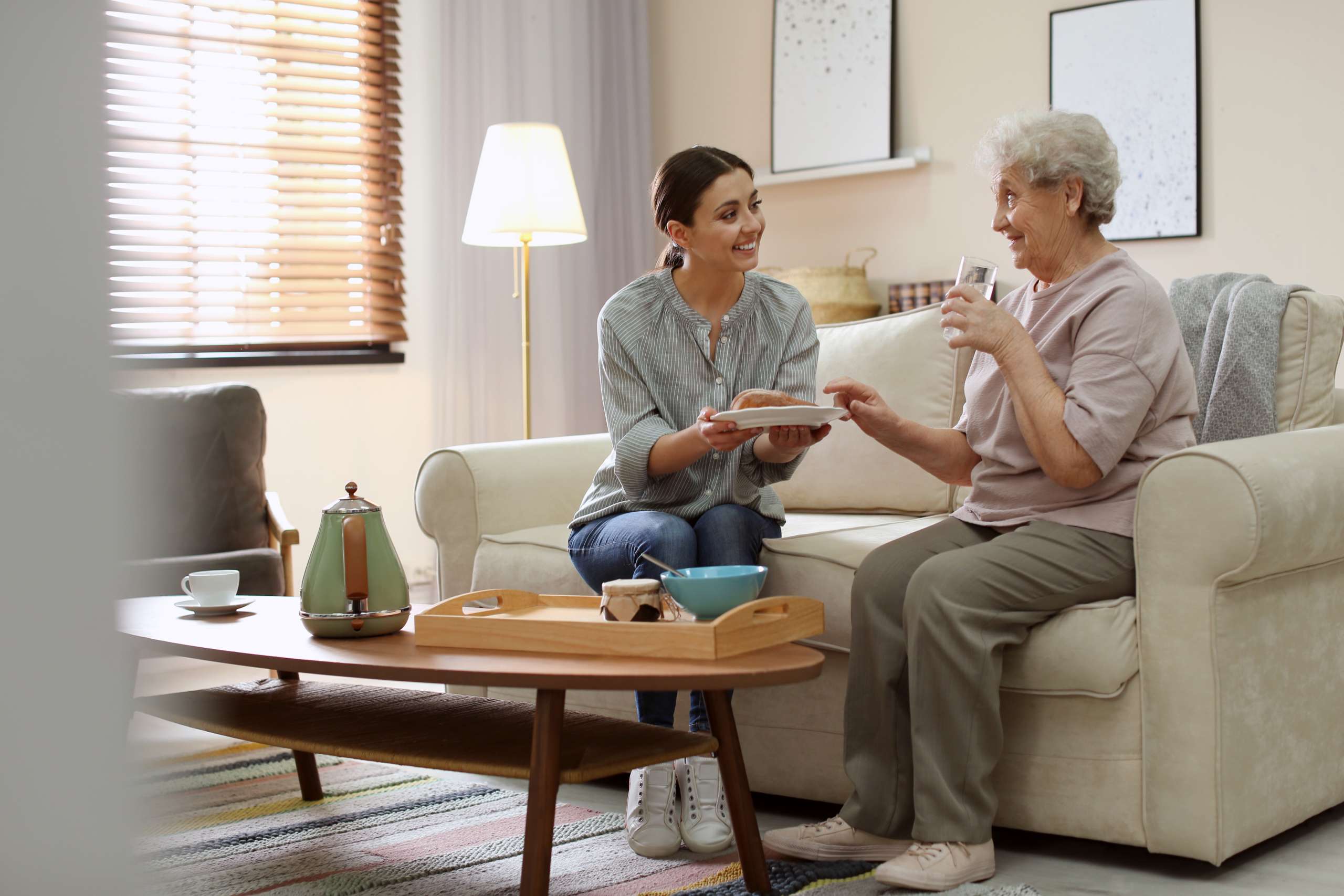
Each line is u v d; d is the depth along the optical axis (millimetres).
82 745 209
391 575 1731
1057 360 1802
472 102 4344
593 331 4664
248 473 3197
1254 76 3648
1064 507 1792
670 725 1997
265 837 1975
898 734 1757
